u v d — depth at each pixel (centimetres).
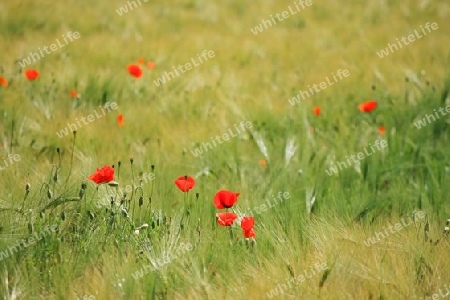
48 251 1020
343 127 1789
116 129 1697
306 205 1227
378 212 1255
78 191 1138
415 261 1000
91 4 3800
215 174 1434
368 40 3058
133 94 2053
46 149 1515
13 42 2761
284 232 1105
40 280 970
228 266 992
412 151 1597
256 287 935
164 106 1903
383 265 968
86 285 956
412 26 3472
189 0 4150
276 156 1541
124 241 1055
